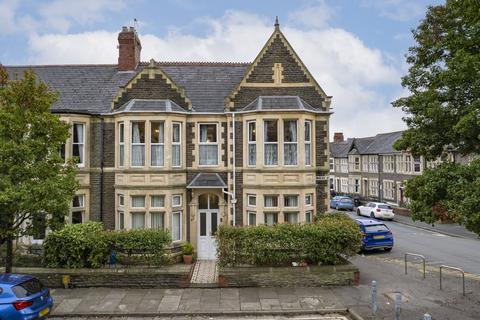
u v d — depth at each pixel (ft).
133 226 56.44
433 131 36.99
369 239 66.18
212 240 59.52
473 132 31.94
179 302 41.65
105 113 59.00
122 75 68.39
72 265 46.98
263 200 56.13
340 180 203.31
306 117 56.75
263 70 59.93
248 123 58.18
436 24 38.86
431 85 37.42
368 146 175.11
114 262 48.08
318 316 38.63
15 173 38.06
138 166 56.65
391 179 149.18
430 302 40.81
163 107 57.36
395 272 53.01
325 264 48.14
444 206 33.65
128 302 41.65
